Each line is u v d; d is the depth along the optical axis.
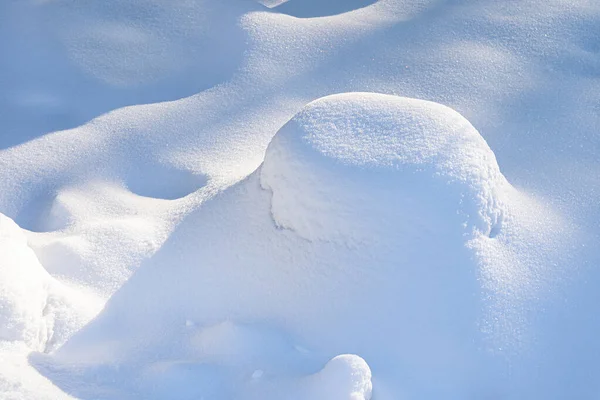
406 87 4.16
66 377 2.59
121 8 4.80
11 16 4.78
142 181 3.71
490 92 4.07
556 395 2.60
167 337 2.83
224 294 2.95
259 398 2.47
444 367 2.60
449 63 4.30
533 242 2.96
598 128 3.76
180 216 3.31
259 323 2.82
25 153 3.84
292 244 2.93
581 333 2.75
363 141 2.92
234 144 3.87
